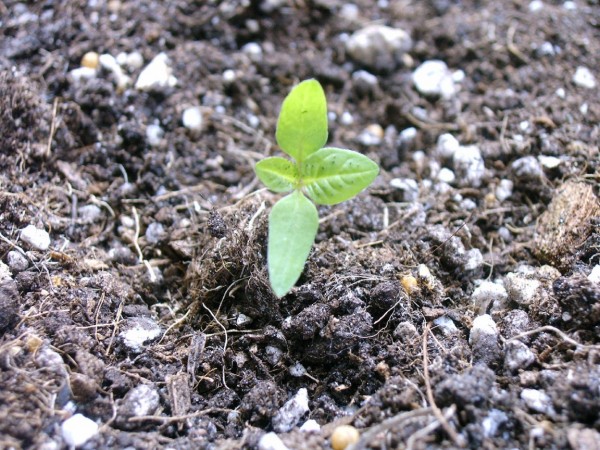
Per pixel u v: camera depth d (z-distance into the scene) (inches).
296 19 5.7
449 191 4.7
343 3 5.9
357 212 4.6
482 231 4.6
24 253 3.9
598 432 3.1
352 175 3.7
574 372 3.3
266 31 5.7
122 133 4.8
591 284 3.6
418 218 4.5
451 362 3.5
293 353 3.8
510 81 5.3
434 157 5.0
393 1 6.0
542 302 3.8
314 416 3.5
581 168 4.6
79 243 4.3
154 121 5.0
